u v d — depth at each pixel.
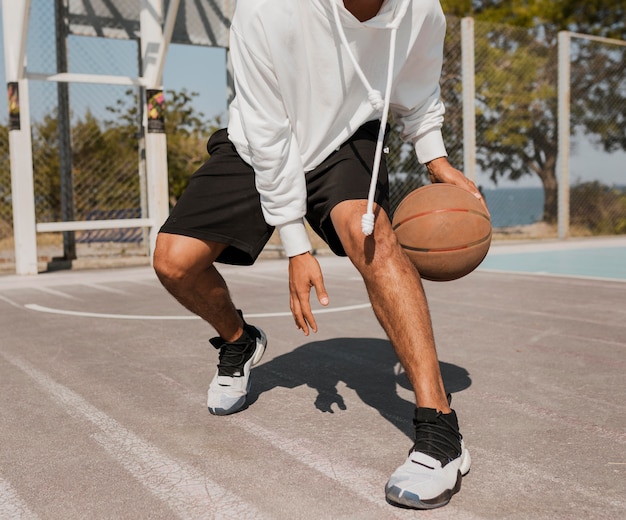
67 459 2.38
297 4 2.19
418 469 1.99
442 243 2.21
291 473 2.22
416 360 2.10
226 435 2.61
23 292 6.93
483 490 2.07
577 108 14.63
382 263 2.13
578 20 18.78
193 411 2.93
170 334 4.66
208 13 10.15
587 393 3.15
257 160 2.29
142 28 8.94
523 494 2.04
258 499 2.03
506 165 15.78
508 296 6.32
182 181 12.70
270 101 2.27
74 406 3.03
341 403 3.01
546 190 16.34
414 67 2.47
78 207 9.75
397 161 11.99
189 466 2.30
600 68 14.73
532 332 4.60
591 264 9.48
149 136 9.09
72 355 4.05
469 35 11.68
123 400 3.11
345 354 3.97
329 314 5.40
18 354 4.09
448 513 1.92
